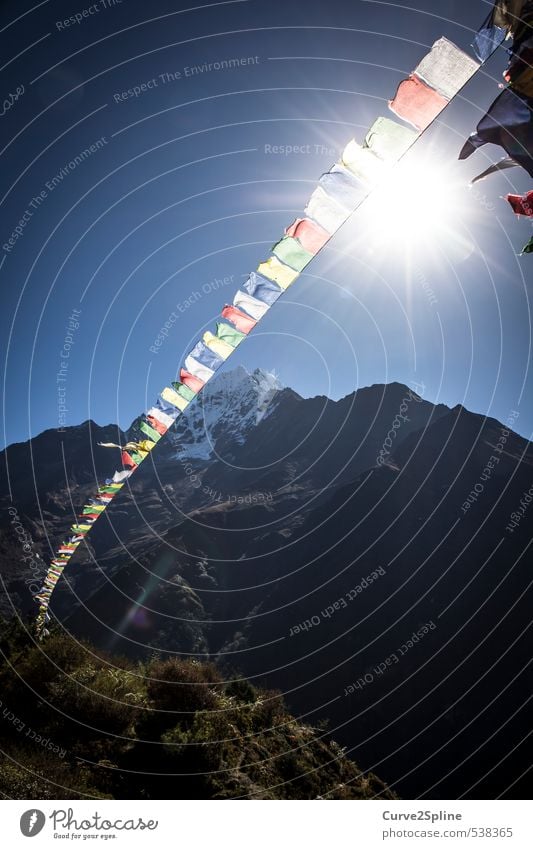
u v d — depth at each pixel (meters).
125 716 7.29
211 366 6.32
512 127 2.99
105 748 6.68
